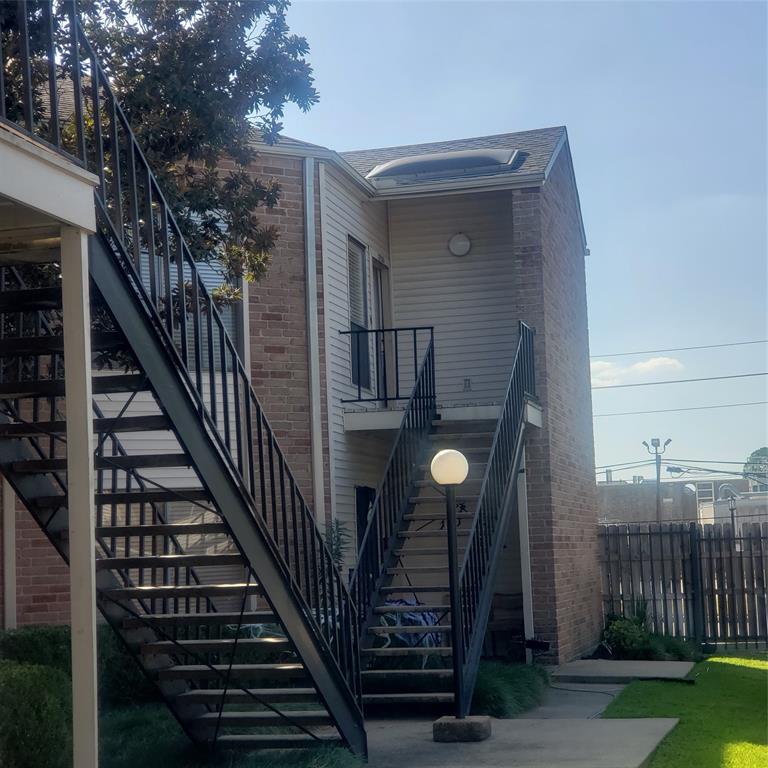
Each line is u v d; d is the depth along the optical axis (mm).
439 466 8672
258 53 9492
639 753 7531
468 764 7305
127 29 9383
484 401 15117
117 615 6980
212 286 12164
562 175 16000
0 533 10555
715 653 16609
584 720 9250
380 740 8484
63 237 4828
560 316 15172
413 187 14328
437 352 15453
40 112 8852
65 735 6203
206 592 6707
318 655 7281
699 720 9578
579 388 16562
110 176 8953
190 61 9250
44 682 6211
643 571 17234
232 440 12117
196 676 7180
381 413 13156
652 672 12789
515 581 15234
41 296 5367
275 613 6758
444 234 15625
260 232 10062
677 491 42281
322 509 12469
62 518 6680
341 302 13469
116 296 5469
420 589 10023
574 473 15594
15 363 6332
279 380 12461
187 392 6035
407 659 10477
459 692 8578
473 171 14516
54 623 10695
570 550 14781
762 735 8922
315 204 12938
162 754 7508
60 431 5887
